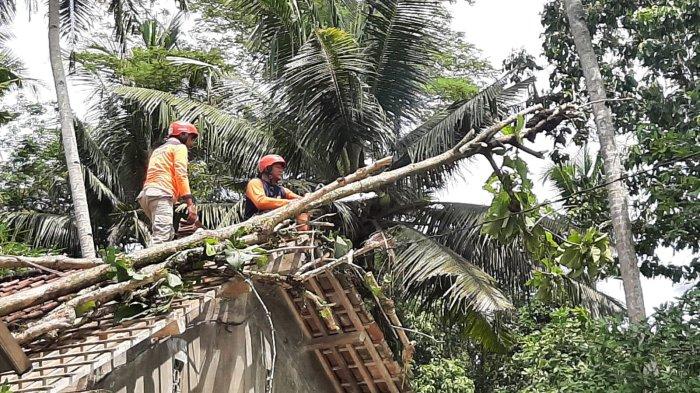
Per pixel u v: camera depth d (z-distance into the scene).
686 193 11.89
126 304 5.95
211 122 15.78
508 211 8.03
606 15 14.62
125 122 18.50
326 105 14.38
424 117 17.69
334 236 7.39
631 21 14.13
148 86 18.98
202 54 18.86
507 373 21.36
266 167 8.39
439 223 15.53
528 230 8.17
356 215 15.65
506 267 15.21
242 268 6.45
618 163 12.09
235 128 15.69
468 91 19.05
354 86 14.20
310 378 8.04
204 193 17.98
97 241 19.31
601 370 9.80
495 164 7.83
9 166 20.47
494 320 15.08
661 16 13.20
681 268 12.70
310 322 7.82
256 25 15.91
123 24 17.78
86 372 4.89
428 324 20.45
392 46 15.32
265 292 7.57
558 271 8.53
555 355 12.31
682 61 14.05
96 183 17.84
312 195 7.28
